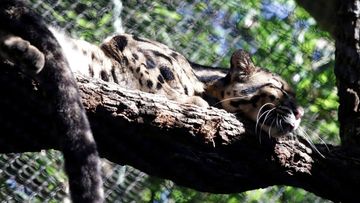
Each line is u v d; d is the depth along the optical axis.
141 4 14.06
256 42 14.81
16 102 8.52
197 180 9.74
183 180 9.74
